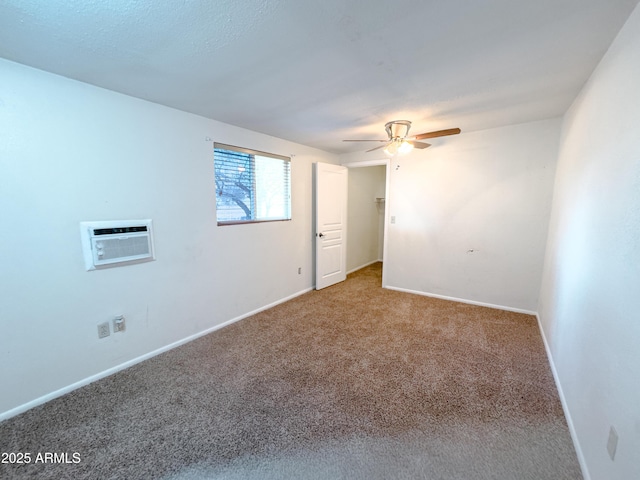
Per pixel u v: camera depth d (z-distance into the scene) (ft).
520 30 4.47
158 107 7.63
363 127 9.95
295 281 13.10
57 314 6.19
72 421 5.52
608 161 4.74
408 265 13.56
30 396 5.90
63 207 6.14
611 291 4.14
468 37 4.65
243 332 9.41
